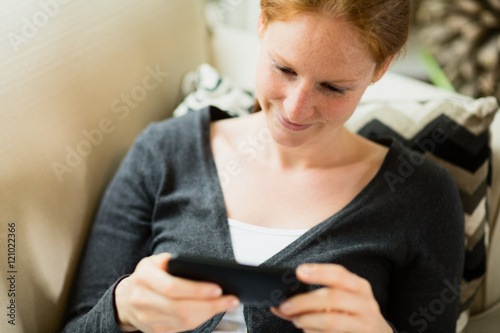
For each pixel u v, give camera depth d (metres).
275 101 0.61
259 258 0.67
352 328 0.51
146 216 0.78
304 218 0.70
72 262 0.79
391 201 0.69
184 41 1.00
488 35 1.08
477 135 0.83
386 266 0.70
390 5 0.55
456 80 1.14
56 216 0.74
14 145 0.66
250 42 1.08
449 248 0.71
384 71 0.64
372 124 0.88
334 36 0.52
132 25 0.86
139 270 0.54
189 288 0.50
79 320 0.68
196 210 0.72
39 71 0.71
